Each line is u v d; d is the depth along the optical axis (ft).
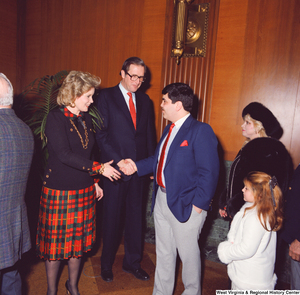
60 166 5.94
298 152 8.37
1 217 4.75
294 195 5.62
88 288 7.34
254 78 8.87
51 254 5.92
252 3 8.78
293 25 8.26
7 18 12.66
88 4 11.67
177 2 9.53
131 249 8.20
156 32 10.37
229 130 9.36
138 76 7.66
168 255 6.50
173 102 6.10
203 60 9.58
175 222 6.07
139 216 8.20
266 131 6.37
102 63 11.52
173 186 5.96
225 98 9.36
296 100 8.32
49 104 8.96
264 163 5.50
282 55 8.45
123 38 11.02
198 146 5.80
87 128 6.53
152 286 7.65
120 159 7.55
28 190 10.03
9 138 4.78
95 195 6.68
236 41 9.08
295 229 5.50
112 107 7.85
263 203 4.79
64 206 5.93
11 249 4.88
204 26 9.49
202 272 8.61
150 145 8.55
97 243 10.02
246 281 4.84
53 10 12.48
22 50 13.24
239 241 4.94
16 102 12.12
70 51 12.19
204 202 5.69
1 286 5.54
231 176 6.32
